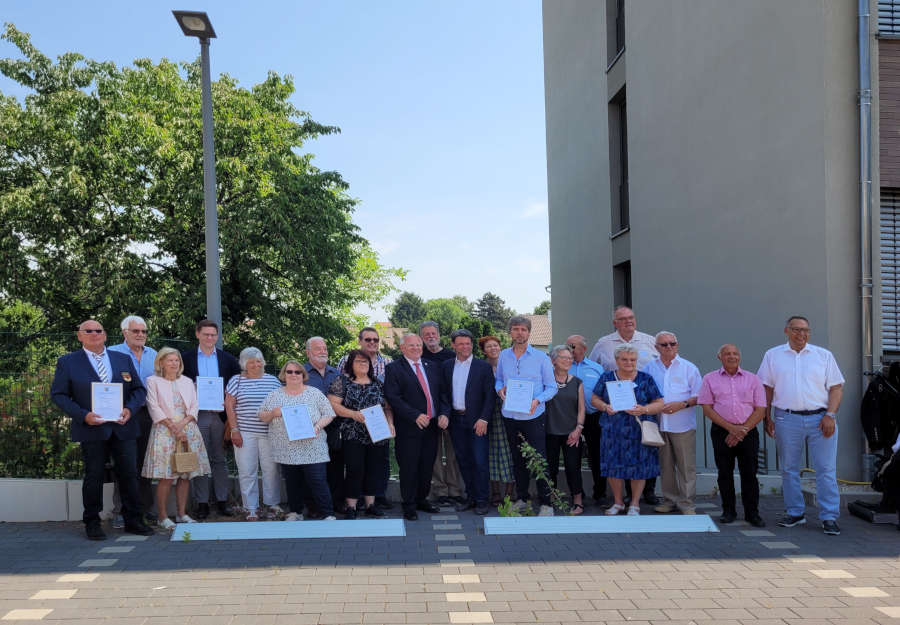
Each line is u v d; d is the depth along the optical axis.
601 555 5.70
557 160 19.36
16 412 7.36
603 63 15.24
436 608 4.52
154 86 18.39
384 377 7.39
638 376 7.03
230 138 17.84
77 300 17.94
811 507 7.31
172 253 18.45
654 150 12.25
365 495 7.19
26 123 16.92
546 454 7.33
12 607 4.54
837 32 8.00
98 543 6.11
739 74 9.51
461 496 7.89
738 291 9.56
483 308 93.94
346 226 19.58
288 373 6.88
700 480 8.09
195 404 6.75
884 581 5.02
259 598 4.70
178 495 6.73
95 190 17.20
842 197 7.96
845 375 7.91
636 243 13.09
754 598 4.68
